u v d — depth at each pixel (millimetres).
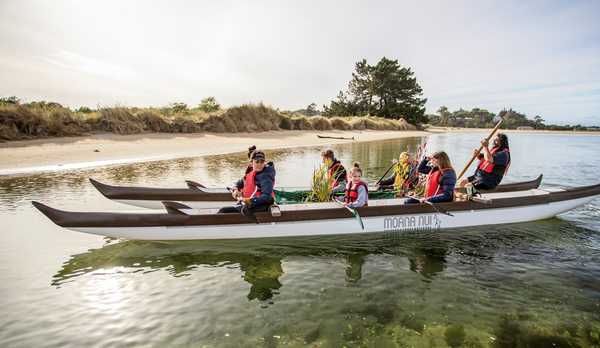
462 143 26781
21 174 10109
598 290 3799
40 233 5469
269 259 4602
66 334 2971
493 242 5254
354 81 54625
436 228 5727
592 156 17672
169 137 19344
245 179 5336
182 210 5125
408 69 53281
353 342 2869
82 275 4098
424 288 3803
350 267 4352
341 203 5449
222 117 23234
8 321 3152
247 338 2906
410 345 2840
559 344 2900
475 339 2938
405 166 6918
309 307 3395
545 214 6246
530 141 31531
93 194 7891
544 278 4070
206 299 3545
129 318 3203
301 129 29734
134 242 5133
